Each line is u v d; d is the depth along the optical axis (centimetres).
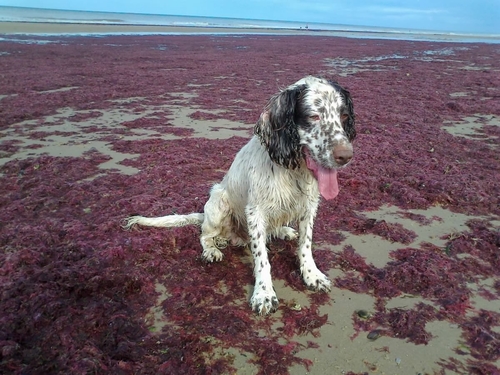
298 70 517
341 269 110
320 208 144
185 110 293
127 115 277
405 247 121
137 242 116
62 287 96
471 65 607
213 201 116
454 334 85
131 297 97
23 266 105
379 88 391
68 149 205
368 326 88
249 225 102
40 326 85
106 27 1500
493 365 77
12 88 354
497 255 114
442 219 138
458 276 106
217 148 208
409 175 172
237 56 677
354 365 77
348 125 100
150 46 820
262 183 99
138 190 157
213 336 84
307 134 90
